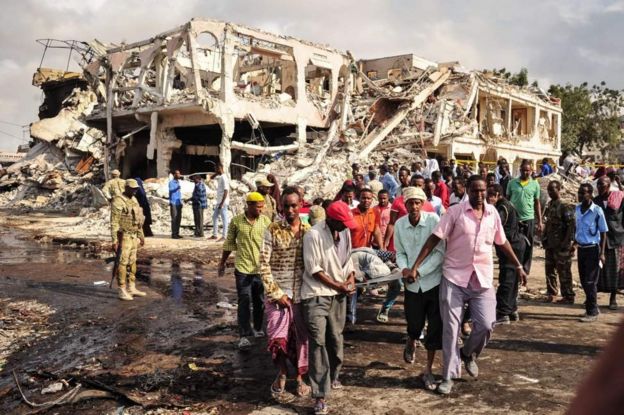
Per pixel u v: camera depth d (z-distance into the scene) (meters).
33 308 7.91
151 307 7.97
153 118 22.64
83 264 11.52
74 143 29.28
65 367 5.57
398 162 23.19
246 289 6.04
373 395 4.69
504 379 5.00
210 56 28.03
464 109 28.02
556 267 8.01
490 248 4.72
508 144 31.36
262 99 22.17
